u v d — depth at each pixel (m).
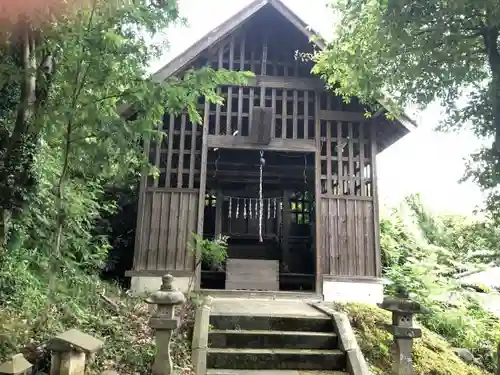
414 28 4.14
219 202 10.57
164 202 7.85
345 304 6.82
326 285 7.80
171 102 4.23
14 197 3.86
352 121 8.41
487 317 8.73
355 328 6.18
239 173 10.27
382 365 5.57
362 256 7.99
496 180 4.07
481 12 3.85
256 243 10.77
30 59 3.90
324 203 8.12
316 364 5.06
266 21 8.45
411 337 4.49
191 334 5.43
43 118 3.98
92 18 4.08
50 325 4.60
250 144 8.09
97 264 6.29
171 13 4.34
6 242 4.27
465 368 5.90
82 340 3.67
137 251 7.64
